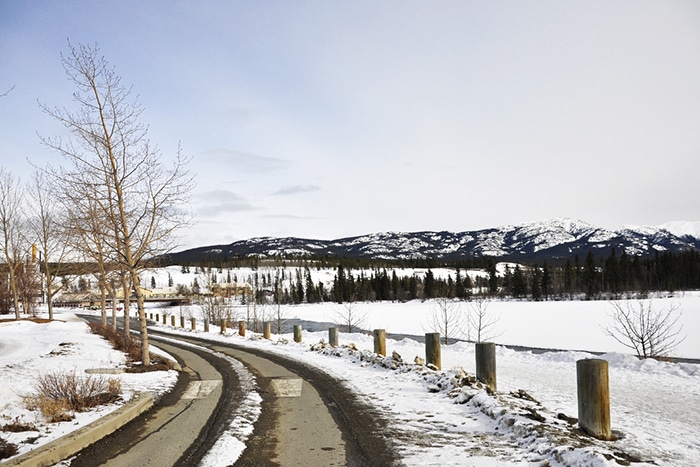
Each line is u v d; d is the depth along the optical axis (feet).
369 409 25.76
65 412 23.62
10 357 48.75
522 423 19.99
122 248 46.21
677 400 28.40
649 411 25.58
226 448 19.17
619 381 34.83
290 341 67.36
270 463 17.38
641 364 40.06
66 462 17.71
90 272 73.72
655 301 209.97
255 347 63.87
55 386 26.86
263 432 21.62
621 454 17.19
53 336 69.77
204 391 32.32
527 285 338.95
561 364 44.45
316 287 367.04
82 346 56.80
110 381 29.07
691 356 66.74
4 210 99.40
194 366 45.73
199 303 208.95
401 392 29.86
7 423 22.07
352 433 21.20
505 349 54.24
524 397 26.96
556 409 25.52
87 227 51.60
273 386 33.73
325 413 25.13
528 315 164.66
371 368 39.88
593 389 19.31
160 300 305.73
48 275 103.19
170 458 18.08
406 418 23.57
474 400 25.22
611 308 181.68
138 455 18.45
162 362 45.06
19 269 126.82
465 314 169.89
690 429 21.54
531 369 41.88
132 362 45.39
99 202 42.68
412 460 17.35
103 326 81.00
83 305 273.13
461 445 18.93
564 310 183.93
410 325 138.31
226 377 38.55
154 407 27.27
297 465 17.13
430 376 32.32
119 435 21.34
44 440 19.75
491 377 28.89
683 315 136.05
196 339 81.05
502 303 255.50
